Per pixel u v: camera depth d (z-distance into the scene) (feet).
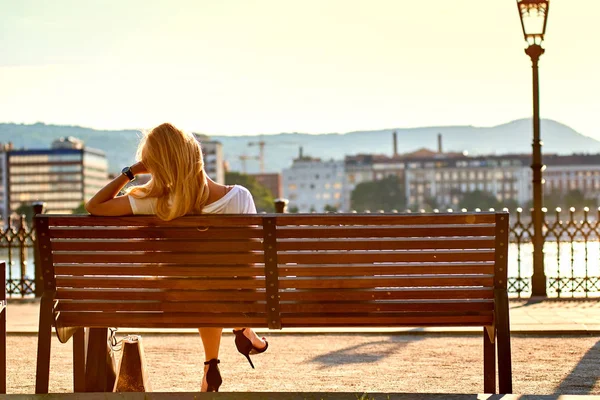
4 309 15.43
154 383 21.65
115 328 16.98
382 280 14.83
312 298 14.98
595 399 13.41
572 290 41.47
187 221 14.64
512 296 40.98
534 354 24.94
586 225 41.39
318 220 14.44
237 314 15.16
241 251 14.78
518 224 41.45
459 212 14.43
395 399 13.52
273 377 22.33
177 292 15.08
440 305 14.98
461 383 21.16
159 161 14.61
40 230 14.98
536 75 40.93
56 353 26.13
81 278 15.14
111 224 14.83
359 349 26.68
